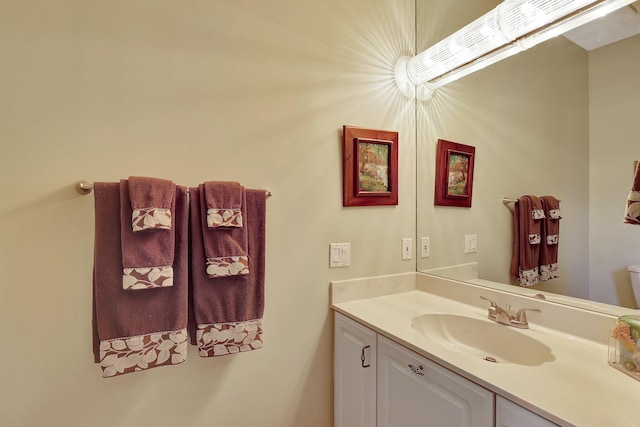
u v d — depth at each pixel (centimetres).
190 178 121
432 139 168
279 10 138
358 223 156
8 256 99
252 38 132
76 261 106
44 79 102
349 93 153
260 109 133
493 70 141
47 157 103
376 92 161
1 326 99
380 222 162
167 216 102
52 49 103
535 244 125
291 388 141
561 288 116
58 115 104
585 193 111
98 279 97
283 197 138
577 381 80
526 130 128
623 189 102
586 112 110
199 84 123
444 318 134
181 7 120
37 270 102
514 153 133
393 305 147
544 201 122
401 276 168
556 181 119
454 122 158
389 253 166
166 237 103
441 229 163
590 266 109
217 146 126
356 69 155
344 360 140
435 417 95
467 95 152
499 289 136
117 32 111
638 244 100
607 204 106
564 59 116
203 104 124
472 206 149
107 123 110
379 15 163
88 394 108
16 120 99
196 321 109
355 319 132
